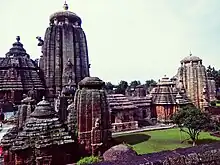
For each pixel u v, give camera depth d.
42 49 65.56
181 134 45.44
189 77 68.69
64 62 60.78
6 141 24.56
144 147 35.06
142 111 61.78
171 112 61.91
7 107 59.47
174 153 6.09
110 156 16.97
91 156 24.31
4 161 24.11
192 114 35.47
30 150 21.69
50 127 23.38
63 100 42.03
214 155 6.25
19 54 70.06
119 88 120.81
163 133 47.06
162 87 65.00
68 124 27.19
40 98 60.94
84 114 26.31
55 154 22.58
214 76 121.94
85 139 25.92
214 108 62.44
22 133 22.48
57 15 63.50
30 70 64.94
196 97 66.81
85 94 26.83
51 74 60.56
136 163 5.45
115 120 49.16
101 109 27.03
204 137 41.03
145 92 88.06
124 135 45.03
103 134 26.70
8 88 60.59
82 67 63.81
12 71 62.16
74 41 63.56
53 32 62.38
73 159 24.61
